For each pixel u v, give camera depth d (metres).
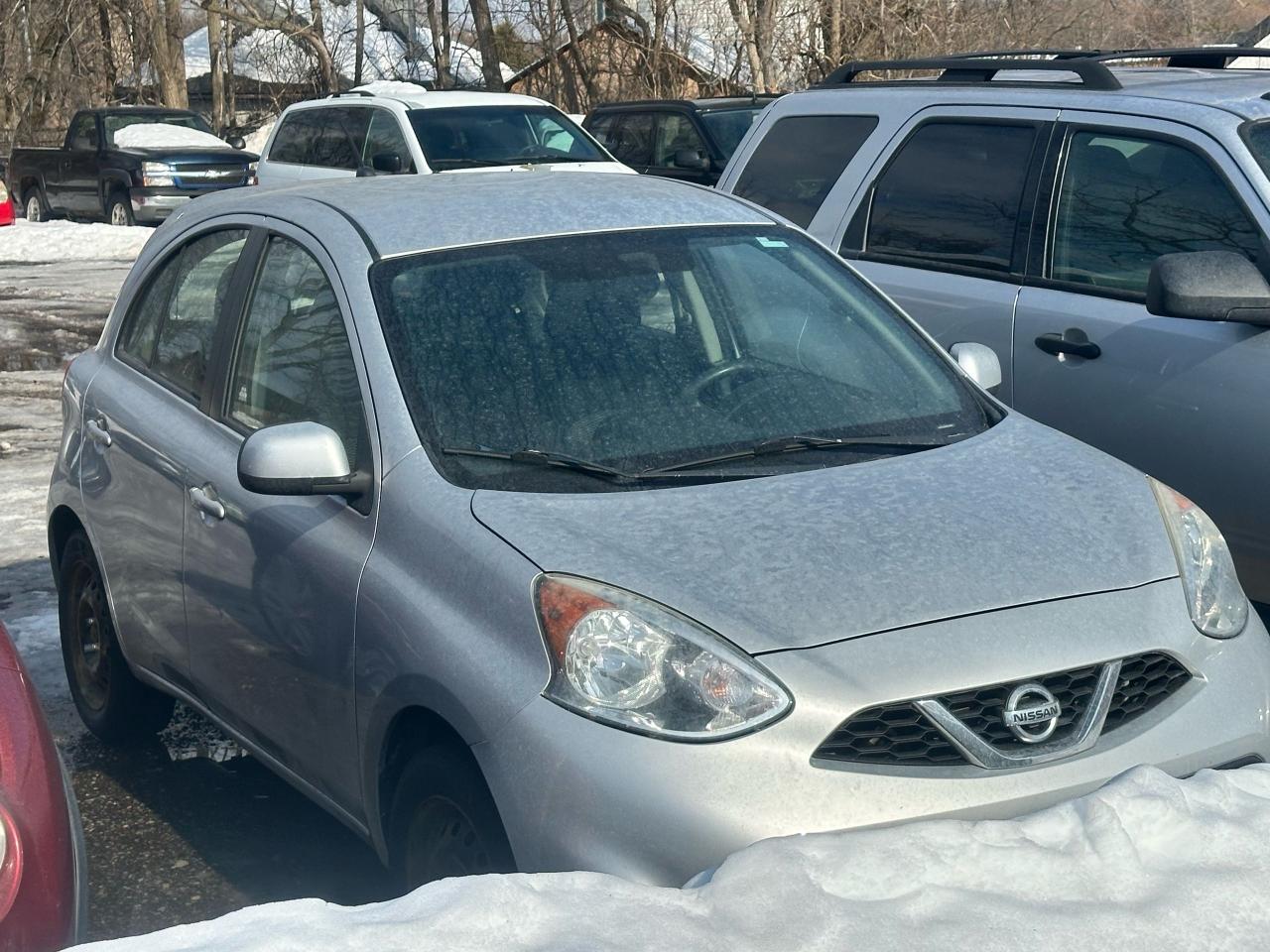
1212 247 5.13
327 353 3.89
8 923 2.62
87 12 40.25
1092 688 3.04
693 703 2.86
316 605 3.60
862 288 4.39
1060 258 5.55
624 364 3.80
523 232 4.14
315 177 16.16
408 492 3.44
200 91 51.47
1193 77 5.89
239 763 5.03
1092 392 5.30
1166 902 2.65
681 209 4.43
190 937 2.59
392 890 3.48
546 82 35.59
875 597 3.04
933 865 2.68
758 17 26.81
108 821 4.60
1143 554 3.30
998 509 3.39
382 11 40.53
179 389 4.57
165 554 4.39
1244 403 4.85
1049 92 5.80
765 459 3.61
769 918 2.57
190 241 4.84
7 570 7.09
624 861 2.80
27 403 11.05
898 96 6.39
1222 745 3.12
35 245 20.67
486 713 3.00
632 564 3.09
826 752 2.86
